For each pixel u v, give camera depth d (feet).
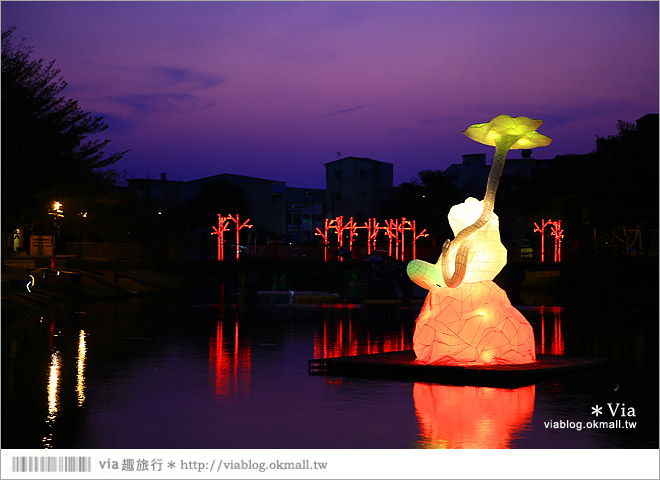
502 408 54.03
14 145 141.59
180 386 63.46
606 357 80.94
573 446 44.65
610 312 144.77
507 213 285.84
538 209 251.80
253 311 145.89
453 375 65.36
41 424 50.26
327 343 94.17
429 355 67.46
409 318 131.13
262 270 192.85
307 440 46.09
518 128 63.93
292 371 71.15
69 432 48.19
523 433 47.37
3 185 133.18
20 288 144.15
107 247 217.56
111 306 155.33
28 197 137.49
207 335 102.63
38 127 166.40
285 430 48.44
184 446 45.09
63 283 173.27
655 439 46.24
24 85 184.14
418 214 304.91
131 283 208.33
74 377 68.13
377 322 123.34
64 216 222.48
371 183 353.10
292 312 143.84
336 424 49.83
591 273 208.23
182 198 375.25
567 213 240.94
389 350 87.45
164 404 56.24
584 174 212.64
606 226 211.00
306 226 397.19
